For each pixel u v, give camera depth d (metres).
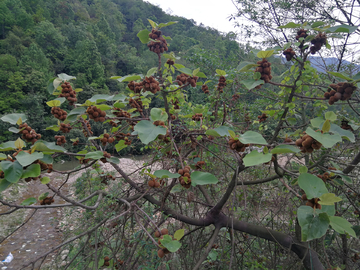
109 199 2.04
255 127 3.32
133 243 2.38
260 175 2.96
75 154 1.67
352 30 1.35
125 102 2.00
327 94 1.51
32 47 40.94
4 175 1.21
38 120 25.08
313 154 2.67
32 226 7.05
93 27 69.50
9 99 28.00
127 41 83.62
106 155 1.72
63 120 1.80
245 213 2.75
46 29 52.03
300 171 1.18
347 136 1.23
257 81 1.51
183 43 28.16
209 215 2.28
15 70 34.06
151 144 2.33
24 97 29.20
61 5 71.50
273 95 3.23
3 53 41.16
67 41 56.19
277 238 2.17
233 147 1.19
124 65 56.53
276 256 2.79
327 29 1.46
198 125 2.51
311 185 1.06
